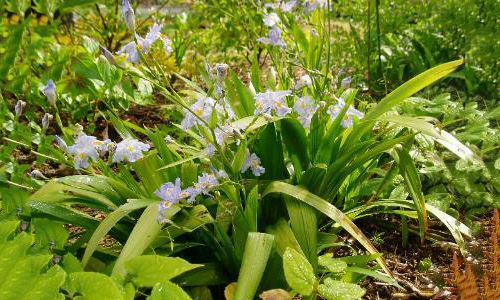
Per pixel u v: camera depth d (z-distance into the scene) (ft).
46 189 2.34
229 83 2.82
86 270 2.35
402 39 5.08
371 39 5.04
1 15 4.11
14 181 2.76
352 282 2.39
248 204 2.28
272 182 2.42
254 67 2.97
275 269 2.36
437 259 2.89
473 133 3.51
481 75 4.51
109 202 2.35
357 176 2.92
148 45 2.16
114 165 3.42
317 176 2.57
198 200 2.47
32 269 1.77
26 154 3.96
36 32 4.29
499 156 3.47
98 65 3.99
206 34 5.59
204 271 2.37
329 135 2.54
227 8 5.17
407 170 2.59
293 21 3.17
